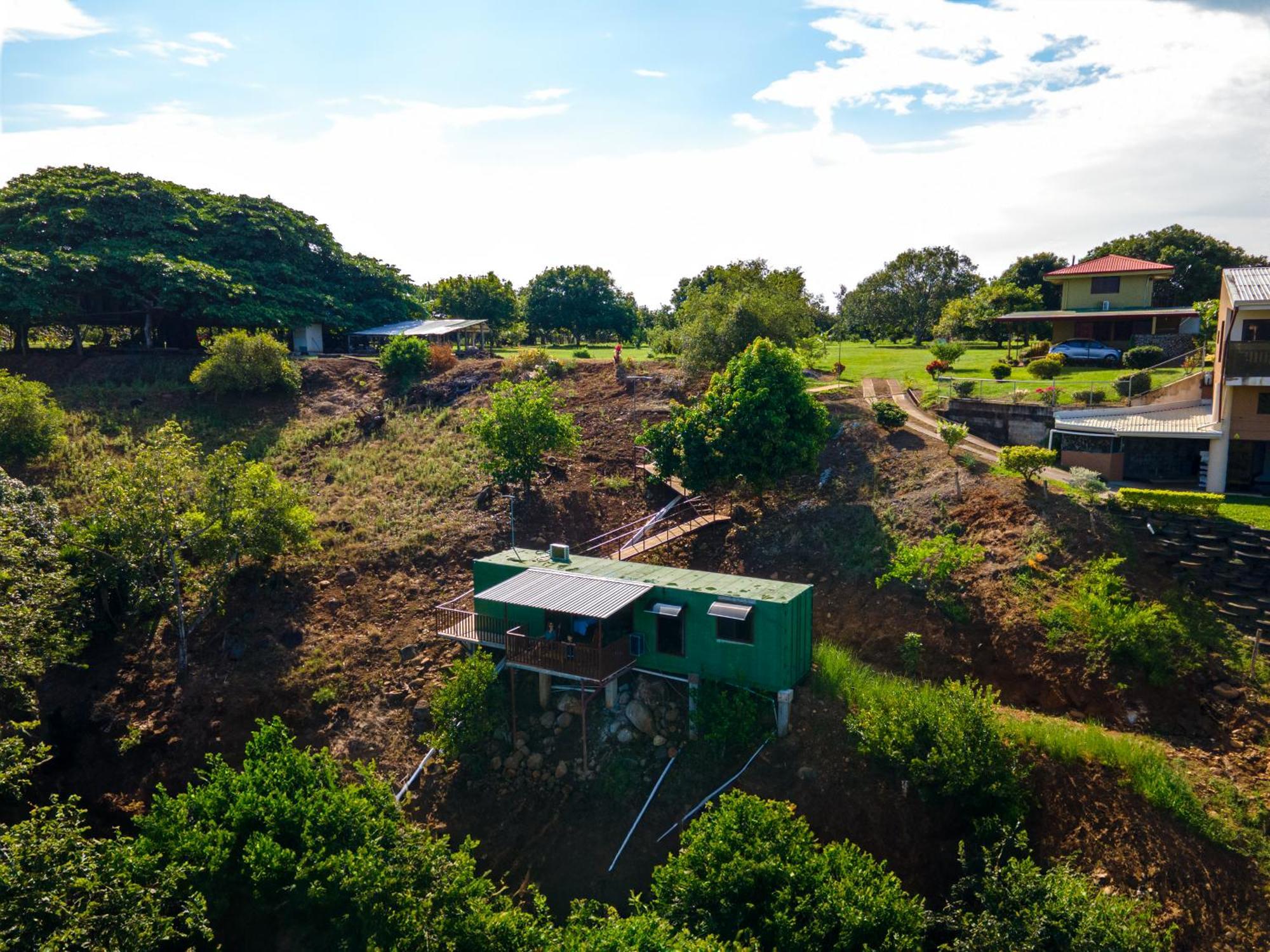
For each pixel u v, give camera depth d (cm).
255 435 4294
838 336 8012
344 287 6419
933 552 2655
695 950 1377
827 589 2845
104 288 5016
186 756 2511
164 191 5728
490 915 1666
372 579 3131
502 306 8531
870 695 2186
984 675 2381
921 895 1852
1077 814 1850
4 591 2511
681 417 3341
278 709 2603
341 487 3778
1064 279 5425
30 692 2573
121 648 2828
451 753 2331
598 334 9631
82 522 3017
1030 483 2942
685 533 3259
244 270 5653
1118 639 2206
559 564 2653
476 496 3625
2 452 3650
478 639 2598
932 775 1908
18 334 5062
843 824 1997
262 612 2948
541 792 2266
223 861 1816
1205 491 3042
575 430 3669
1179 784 1803
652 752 2284
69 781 2489
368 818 1859
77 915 1535
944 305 7675
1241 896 1617
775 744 2192
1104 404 3503
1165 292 6981
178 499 2886
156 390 4722
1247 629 2188
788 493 3428
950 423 3659
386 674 2712
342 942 1703
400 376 5066
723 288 5381
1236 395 3014
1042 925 1441
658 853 2048
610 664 2300
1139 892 1612
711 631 2298
